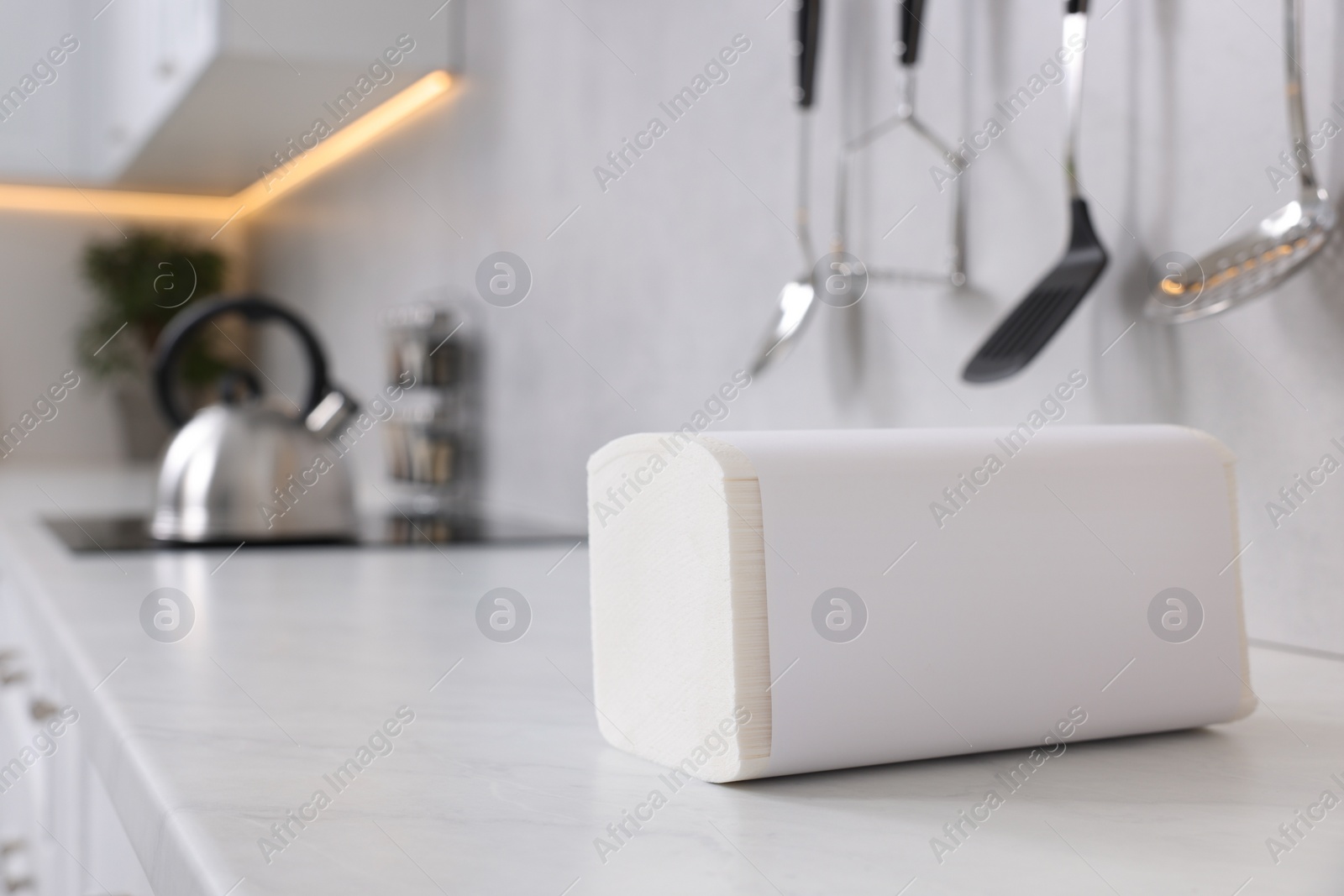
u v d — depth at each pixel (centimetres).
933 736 49
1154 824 44
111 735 58
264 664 72
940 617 48
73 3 250
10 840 109
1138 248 79
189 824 43
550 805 46
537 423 162
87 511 167
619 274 141
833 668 47
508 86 167
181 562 117
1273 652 71
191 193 303
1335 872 39
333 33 168
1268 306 70
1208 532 54
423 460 183
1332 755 53
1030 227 87
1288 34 64
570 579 109
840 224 101
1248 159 72
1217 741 55
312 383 140
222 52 162
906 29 93
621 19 139
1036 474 51
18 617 111
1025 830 43
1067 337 84
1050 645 50
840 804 46
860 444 49
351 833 42
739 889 37
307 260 264
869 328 103
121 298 298
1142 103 78
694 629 48
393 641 80
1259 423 71
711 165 124
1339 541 67
